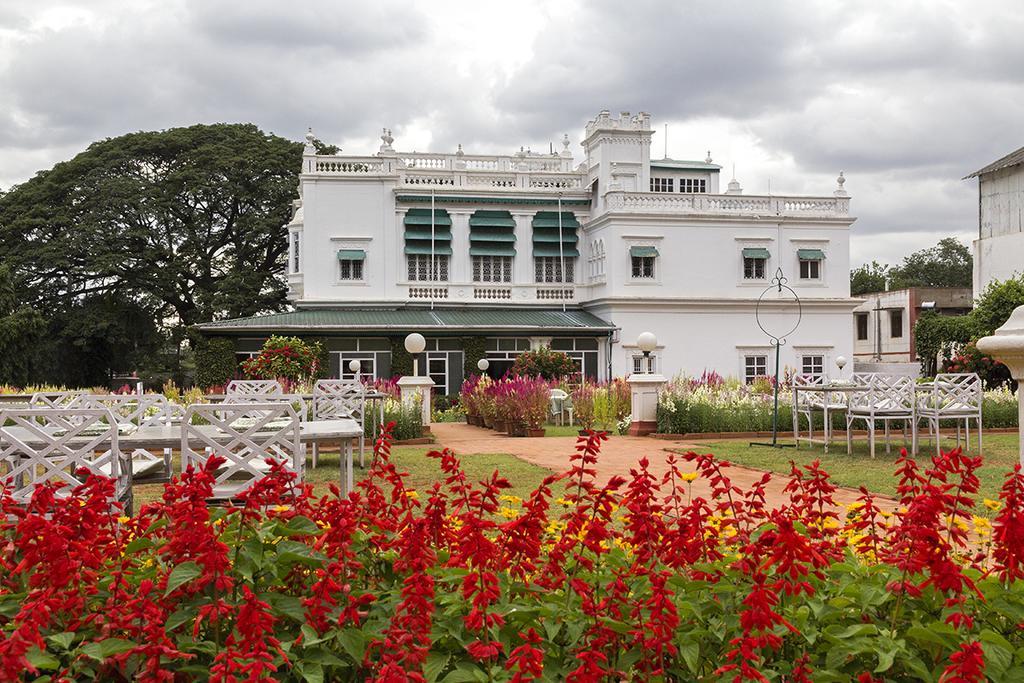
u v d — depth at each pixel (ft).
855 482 33.35
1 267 126.82
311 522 9.81
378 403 53.57
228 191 148.36
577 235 123.54
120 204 141.59
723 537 12.44
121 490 21.83
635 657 8.93
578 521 10.23
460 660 9.14
